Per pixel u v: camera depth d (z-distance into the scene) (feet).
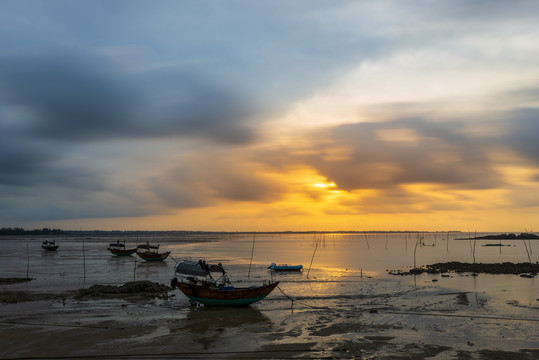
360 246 539.70
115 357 63.26
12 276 172.96
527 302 105.50
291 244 635.25
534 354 63.82
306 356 63.31
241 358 62.69
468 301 107.34
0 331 77.71
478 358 62.03
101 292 120.37
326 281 153.69
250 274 182.70
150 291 124.67
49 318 88.99
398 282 149.38
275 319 88.99
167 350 66.54
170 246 531.09
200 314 94.17
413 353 64.34
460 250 402.11
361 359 61.77
